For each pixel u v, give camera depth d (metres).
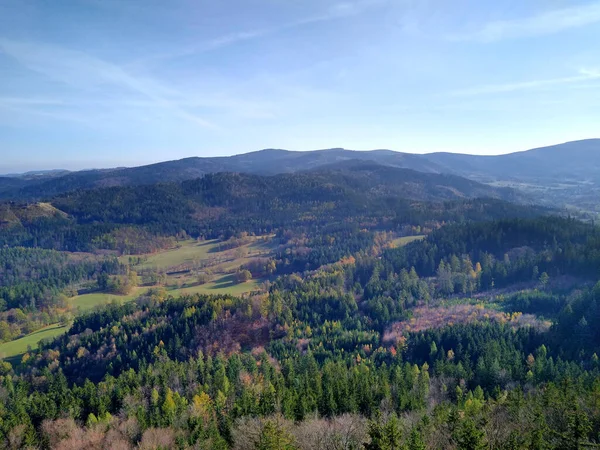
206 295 176.25
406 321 144.25
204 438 71.94
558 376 83.69
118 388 99.88
